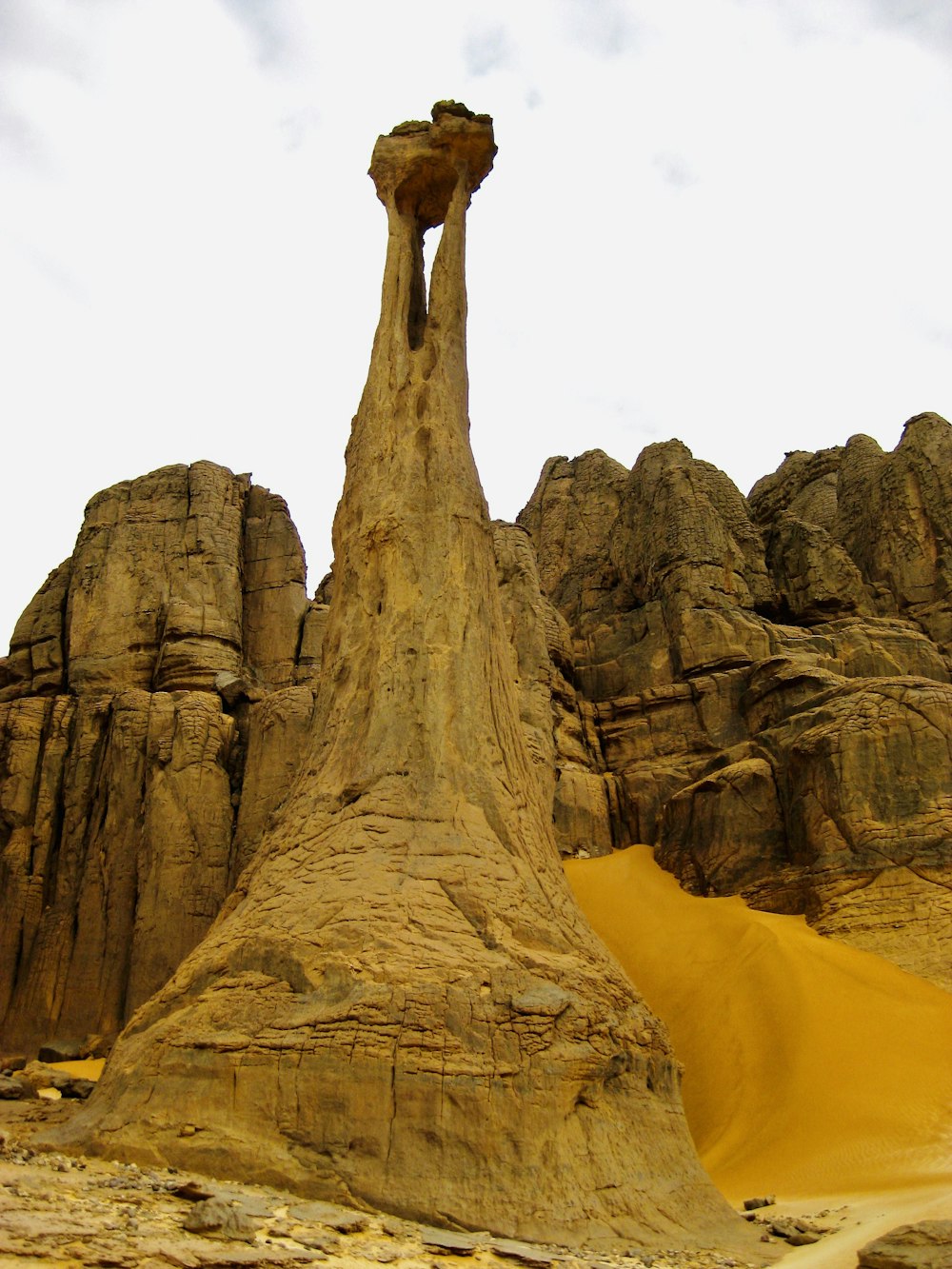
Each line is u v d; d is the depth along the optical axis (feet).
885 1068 83.56
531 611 135.54
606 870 128.36
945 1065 83.41
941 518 160.86
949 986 94.73
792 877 112.27
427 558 74.84
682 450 178.29
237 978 56.39
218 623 143.54
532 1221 46.21
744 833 119.55
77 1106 67.36
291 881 61.87
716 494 169.07
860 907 103.86
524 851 64.59
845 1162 72.28
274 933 57.47
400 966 53.36
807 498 198.49
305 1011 52.49
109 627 144.36
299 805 68.18
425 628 71.26
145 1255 34.01
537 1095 50.52
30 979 119.65
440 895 58.44
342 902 57.82
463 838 61.98
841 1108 80.02
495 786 66.28
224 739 131.64
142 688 141.38
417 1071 49.49
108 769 129.39
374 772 65.36
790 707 129.49
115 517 153.89
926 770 109.19
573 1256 43.27
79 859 126.41
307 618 154.81
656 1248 47.39
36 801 131.03
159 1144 49.78
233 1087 50.80
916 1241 40.14
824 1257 44.24
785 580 162.20
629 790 141.18
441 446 80.12
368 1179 46.88
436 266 89.71
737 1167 76.84
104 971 118.01
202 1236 37.45
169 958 116.57
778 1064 87.71
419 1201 46.03
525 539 143.33
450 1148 47.88
